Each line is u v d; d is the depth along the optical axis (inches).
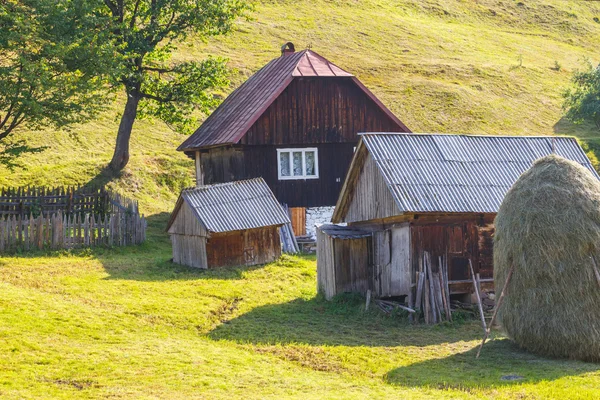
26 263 2117.4
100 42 2647.6
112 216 2422.5
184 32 3196.4
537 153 1947.6
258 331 1604.3
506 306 1432.1
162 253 2466.8
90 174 3115.2
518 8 7317.9
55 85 2431.1
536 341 1390.3
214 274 2106.3
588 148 4119.1
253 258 2237.9
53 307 1643.7
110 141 3595.0
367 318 1728.6
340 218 2057.1
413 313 1697.8
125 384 1206.3
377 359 1391.5
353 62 5083.7
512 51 6087.6
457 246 1786.4
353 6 6456.7
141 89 3250.5
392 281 1828.2
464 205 1755.7
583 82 4475.9
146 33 3105.3
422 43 5802.2
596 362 1354.6
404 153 1846.7
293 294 1950.1
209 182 2920.8
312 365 1357.0
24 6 2492.6
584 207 1385.3
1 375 1221.1
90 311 1654.8
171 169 3324.3
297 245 2491.4
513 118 4552.2
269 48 5177.2
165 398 1135.0
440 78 4982.8
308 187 2736.2
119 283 1931.6
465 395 1149.1
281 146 2719.0
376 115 2812.5
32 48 2469.2
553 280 1368.1
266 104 2655.0
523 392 1160.2
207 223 2158.0
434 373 1296.8
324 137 2743.6
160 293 1860.2
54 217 2306.8
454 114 4419.3
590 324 1347.2
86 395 1147.9
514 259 1411.2
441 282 1713.8
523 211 1413.6
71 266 2129.7
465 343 1517.0
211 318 1701.5
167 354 1381.6
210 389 1187.9
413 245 1759.4
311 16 5989.2
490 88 4945.9
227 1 3161.9
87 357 1339.8
